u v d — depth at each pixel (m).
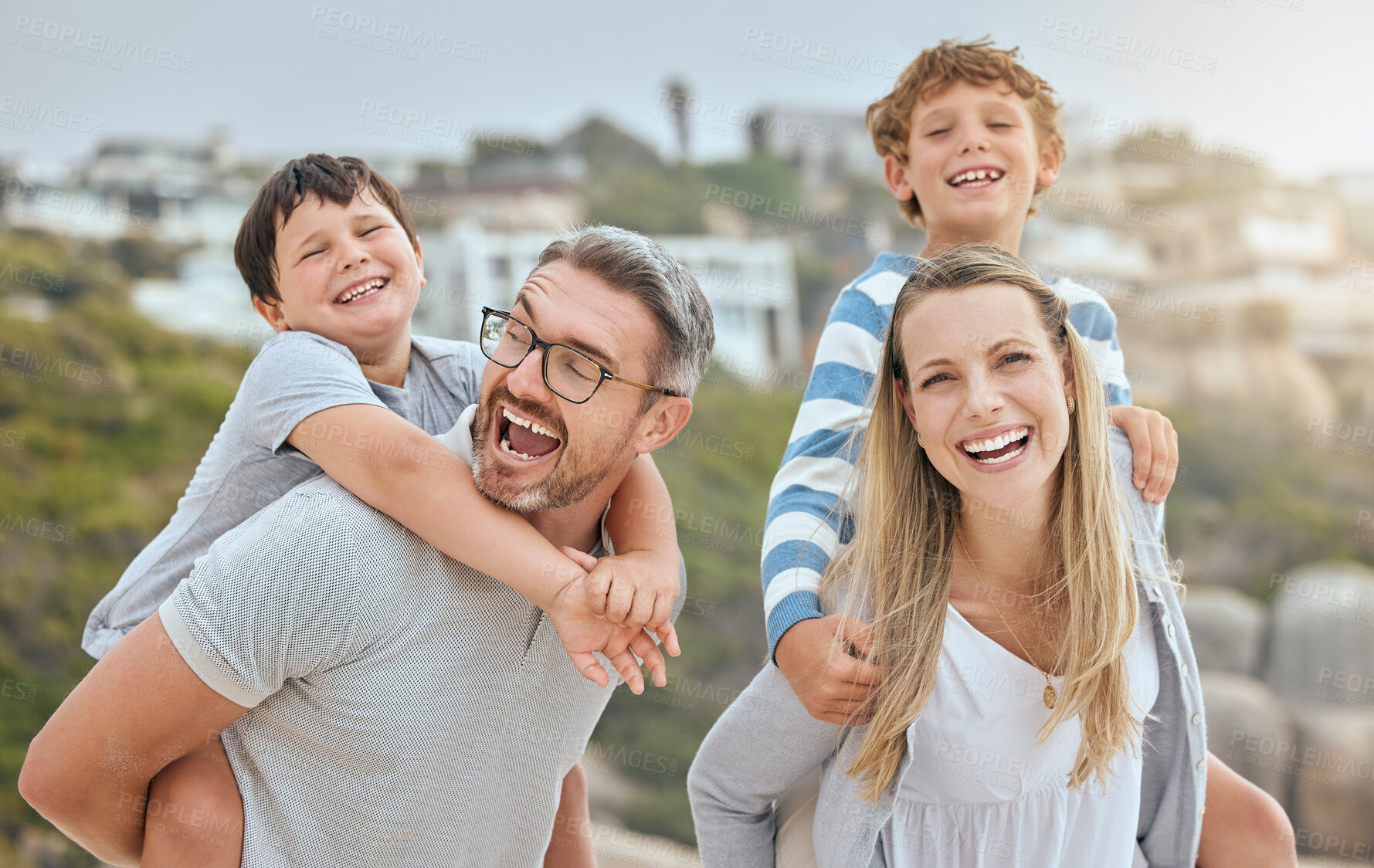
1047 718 1.34
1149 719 1.44
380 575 1.23
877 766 1.32
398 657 1.25
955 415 1.27
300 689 1.26
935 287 1.31
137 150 15.85
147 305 14.43
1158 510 1.50
